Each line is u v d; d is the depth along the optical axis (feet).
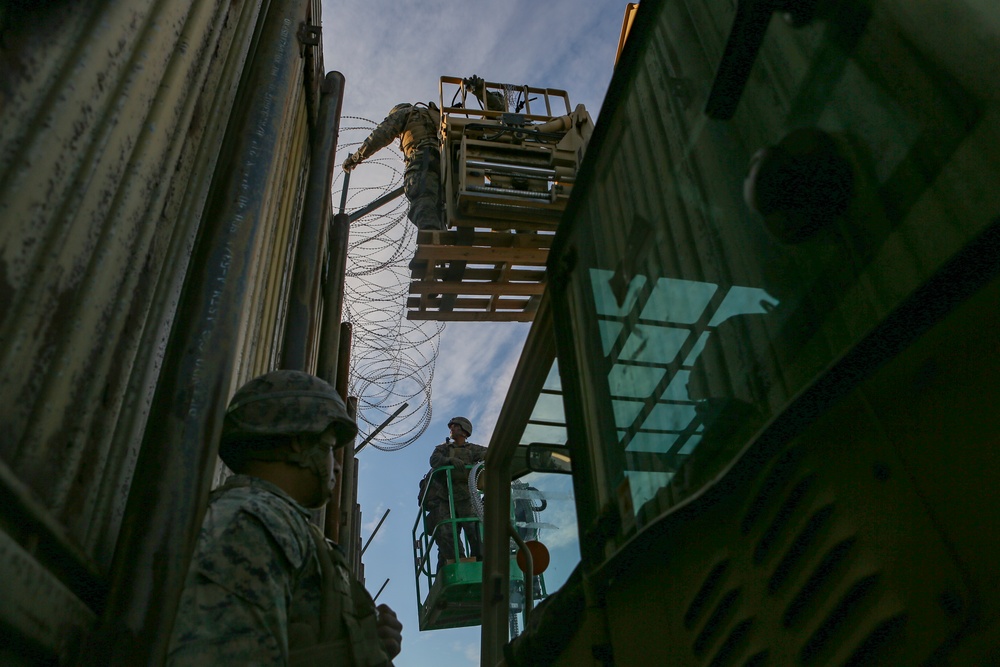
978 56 2.53
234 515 4.01
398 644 5.24
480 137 15.38
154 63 4.36
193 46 5.21
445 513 20.51
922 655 2.87
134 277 4.05
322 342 16.46
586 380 7.29
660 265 5.53
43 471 2.97
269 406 5.13
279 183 10.34
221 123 6.07
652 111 5.82
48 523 2.62
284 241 11.09
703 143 4.80
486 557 10.71
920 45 2.85
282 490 4.82
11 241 2.73
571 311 7.92
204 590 3.58
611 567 6.09
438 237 15.15
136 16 4.11
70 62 3.31
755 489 4.09
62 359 3.16
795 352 3.63
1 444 2.62
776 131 3.85
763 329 3.96
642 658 5.54
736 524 4.32
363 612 4.75
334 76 15.62
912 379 3.06
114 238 3.70
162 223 4.58
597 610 6.46
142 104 4.16
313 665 4.08
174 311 4.81
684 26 5.22
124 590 2.76
